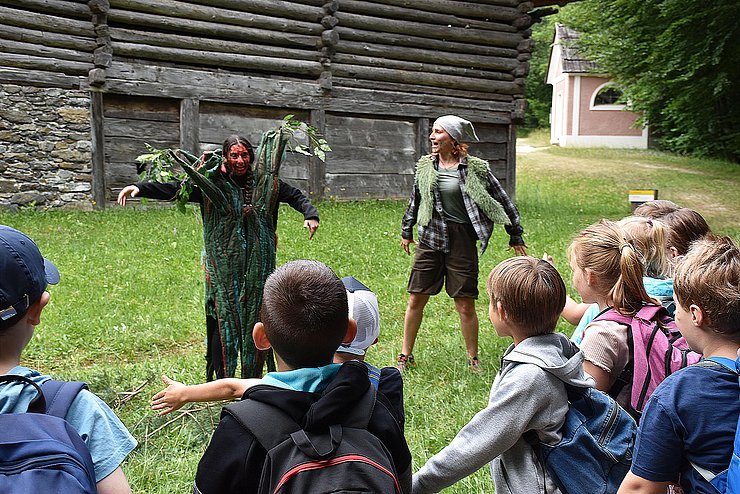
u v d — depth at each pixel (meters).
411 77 16.92
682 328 2.27
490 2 17.66
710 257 2.19
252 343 4.71
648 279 3.44
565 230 13.39
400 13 16.69
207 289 4.69
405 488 2.12
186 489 3.72
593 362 2.92
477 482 3.73
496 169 18.48
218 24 14.66
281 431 1.87
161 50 13.98
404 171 17.30
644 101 25.41
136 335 6.61
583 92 37.06
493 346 6.47
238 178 4.64
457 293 5.77
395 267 9.66
